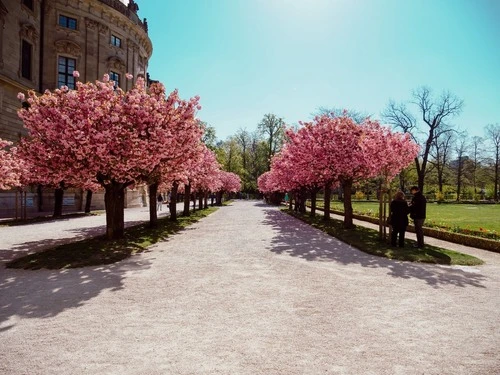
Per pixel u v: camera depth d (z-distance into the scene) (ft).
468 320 16.75
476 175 239.09
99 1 130.00
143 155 38.34
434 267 28.55
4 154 60.34
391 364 12.37
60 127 36.14
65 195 119.65
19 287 23.21
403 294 20.95
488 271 27.27
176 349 13.56
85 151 36.01
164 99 44.50
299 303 19.26
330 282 23.76
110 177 40.91
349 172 54.54
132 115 38.81
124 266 29.58
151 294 21.21
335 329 15.58
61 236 50.85
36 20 113.39
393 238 38.37
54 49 120.88
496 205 150.51
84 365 12.29
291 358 12.80
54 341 14.38
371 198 222.28
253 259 31.96
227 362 12.48
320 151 56.34
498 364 12.42
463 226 53.83
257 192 296.92
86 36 128.36
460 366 12.27
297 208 113.09
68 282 24.40
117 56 139.33
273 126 237.86
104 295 21.08
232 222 72.64
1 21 94.68
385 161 50.44
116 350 13.50
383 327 15.83
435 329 15.62
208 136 209.67
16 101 100.17
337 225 63.72
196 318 16.99
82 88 39.42
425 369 12.03
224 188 177.99
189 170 65.31
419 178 166.91
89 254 33.99
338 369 11.99
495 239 38.17
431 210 106.11
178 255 34.47
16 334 15.16
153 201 61.11
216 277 25.30
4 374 11.68
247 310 18.12
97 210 122.42
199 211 111.65
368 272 26.71
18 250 38.65
